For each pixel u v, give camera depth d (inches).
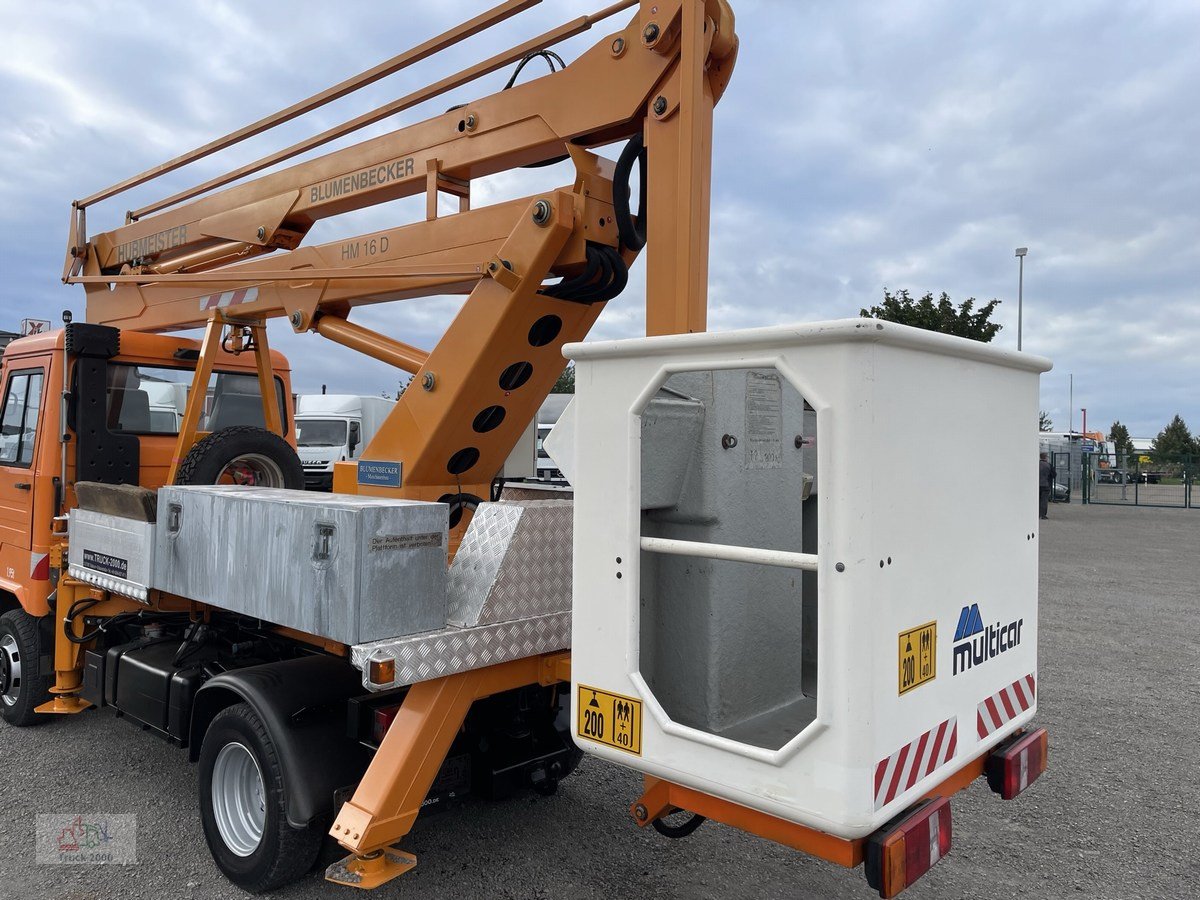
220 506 127.2
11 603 211.5
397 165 155.7
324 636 105.7
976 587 95.0
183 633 165.8
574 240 131.3
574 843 144.4
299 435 645.3
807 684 127.1
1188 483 965.8
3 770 172.4
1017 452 104.7
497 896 126.6
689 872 135.0
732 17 123.0
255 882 122.5
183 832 145.8
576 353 95.1
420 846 142.5
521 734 133.0
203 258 195.3
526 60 139.9
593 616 95.3
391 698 119.5
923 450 84.4
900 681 80.6
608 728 94.2
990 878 134.7
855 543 74.9
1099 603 367.9
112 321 218.1
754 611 107.2
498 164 145.8
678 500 101.3
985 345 92.2
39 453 186.2
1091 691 236.7
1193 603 367.9
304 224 179.8
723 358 83.0
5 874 130.7
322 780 117.3
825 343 76.1
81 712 209.2
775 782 79.9
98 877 130.0
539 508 119.8
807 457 129.3
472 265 135.7
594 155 135.3
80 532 169.3
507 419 149.1
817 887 131.2
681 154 115.7
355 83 159.0
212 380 212.5
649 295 120.3
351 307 169.5
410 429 145.6
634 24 124.1
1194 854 142.7
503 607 114.7
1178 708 221.1
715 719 101.0
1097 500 1063.0
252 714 123.0
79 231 227.3
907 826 82.0
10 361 203.3
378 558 103.3
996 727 99.9
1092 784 172.1
